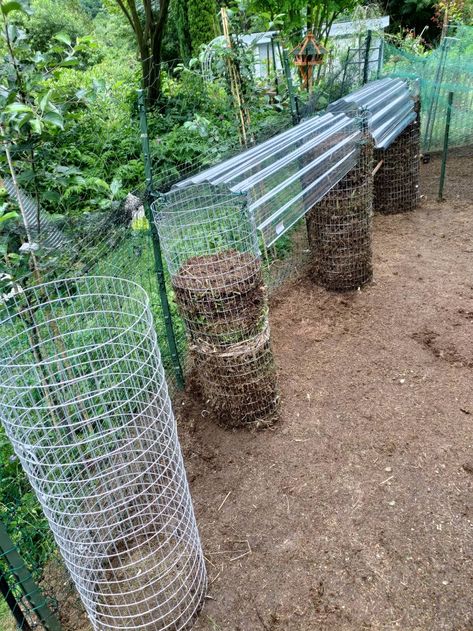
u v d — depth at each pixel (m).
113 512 2.34
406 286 4.38
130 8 7.05
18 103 2.03
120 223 2.76
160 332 3.43
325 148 3.59
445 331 3.70
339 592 2.06
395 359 3.46
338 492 2.51
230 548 2.31
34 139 2.29
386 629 1.92
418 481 2.52
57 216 2.90
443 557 2.15
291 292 4.48
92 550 2.21
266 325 2.86
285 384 3.33
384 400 3.10
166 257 2.75
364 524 2.34
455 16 10.45
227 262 2.75
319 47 6.40
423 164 7.61
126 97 6.89
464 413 2.92
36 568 2.22
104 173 5.85
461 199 6.18
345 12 8.37
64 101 2.49
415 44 10.63
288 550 2.27
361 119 3.98
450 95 5.70
